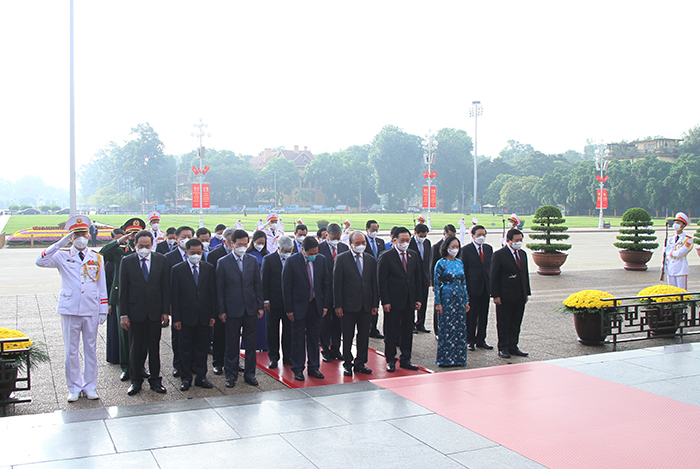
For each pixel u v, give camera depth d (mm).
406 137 113125
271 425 5086
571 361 7547
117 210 110688
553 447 4598
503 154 180500
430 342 9383
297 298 7109
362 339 7375
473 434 4879
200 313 6750
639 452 4500
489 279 8422
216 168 112938
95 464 4180
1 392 5656
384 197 148125
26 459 4266
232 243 6938
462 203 124938
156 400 6273
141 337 6527
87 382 6340
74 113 21172
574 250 29188
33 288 15578
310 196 118062
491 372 7031
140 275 6508
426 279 9742
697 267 21078
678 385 6395
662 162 82375
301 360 7105
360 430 4965
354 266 7277
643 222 19844
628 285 16141
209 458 4324
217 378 7277
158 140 118062
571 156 171125
